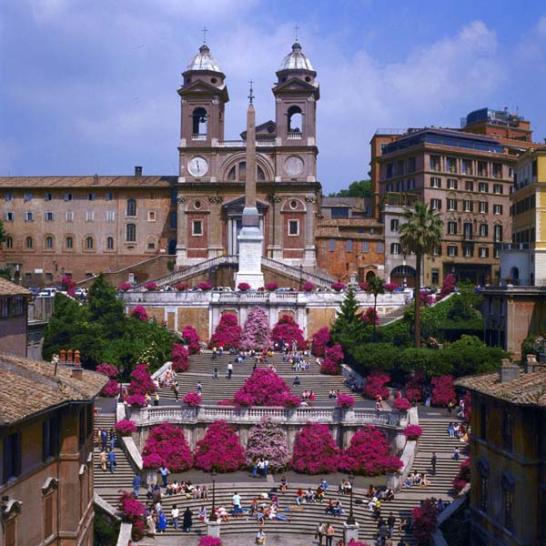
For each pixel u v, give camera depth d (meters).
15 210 139.50
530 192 89.00
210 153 128.38
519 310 81.06
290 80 127.00
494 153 146.88
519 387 39.84
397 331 86.81
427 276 135.75
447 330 87.56
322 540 51.25
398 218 132.00
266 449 62.97
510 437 40.56
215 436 63.34
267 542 51.53
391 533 51.56
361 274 130.00
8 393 34.56
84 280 128.50
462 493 54.78
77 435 38.84
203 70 128.88
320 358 89.38
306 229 126.25
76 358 64.69
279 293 98.31
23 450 33.88
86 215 138.25
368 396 74.62
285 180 126.81
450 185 142.75
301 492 56.91
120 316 87.19
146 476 57.94
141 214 137.25
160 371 80.00
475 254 143.25
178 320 99.00
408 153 144.25
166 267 130.25
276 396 67.62
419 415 68.12
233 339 95.25
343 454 63.22
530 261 88.38
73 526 38.38
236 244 126.88
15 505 32.09
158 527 52.41
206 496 56.78
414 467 59.56
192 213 128.38
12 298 68.50
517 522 39.00
